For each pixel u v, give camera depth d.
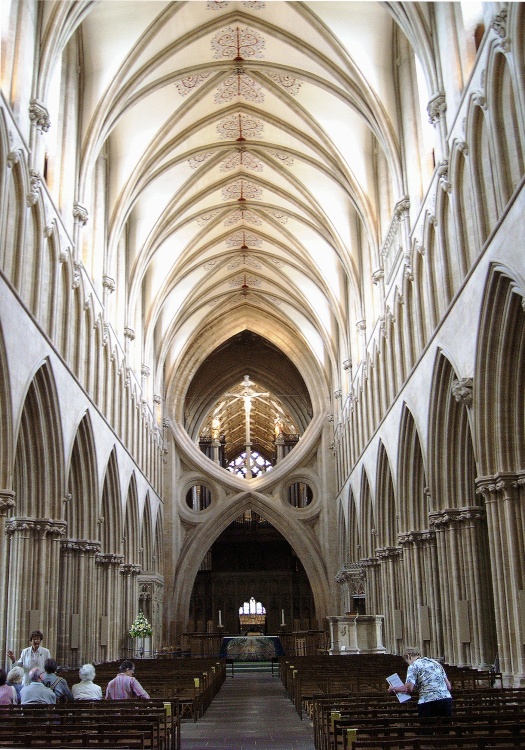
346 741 8.64
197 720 19.36
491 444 19.09
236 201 39.88
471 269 19.47
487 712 10.58
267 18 27.52
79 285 26.39
